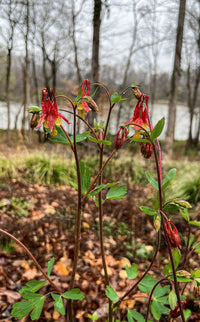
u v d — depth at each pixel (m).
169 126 9.77
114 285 2.61
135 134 1.31
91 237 3.39
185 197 4.32
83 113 1.29
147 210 1.28
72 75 14.84
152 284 1.45
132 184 5.08
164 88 22.27
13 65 21.64
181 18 5.79
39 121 1.16
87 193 1.29
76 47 12.80
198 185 4.64
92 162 5.89
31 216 3.71
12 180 5.15
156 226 1.12
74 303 2.38
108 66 12.09
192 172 5.29
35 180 5.36
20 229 3.14
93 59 5.62
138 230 3.58
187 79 18.19
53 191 4.80
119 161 6.29
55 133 1.21
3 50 14.64
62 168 5.70
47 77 15.27
